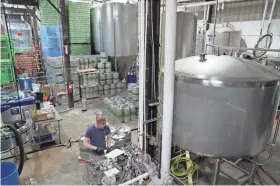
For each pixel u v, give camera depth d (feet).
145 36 8.57
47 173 9.40
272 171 9.87
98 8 21.50
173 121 7.55
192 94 6.53
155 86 9.30
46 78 19.81
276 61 15.94
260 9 21.75
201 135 6.71
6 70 14.99
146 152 9.61
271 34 19.53
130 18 20.52
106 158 8.20
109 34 20.66
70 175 9.29
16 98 11.28
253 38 22.77
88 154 10.05
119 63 21.75
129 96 16.94
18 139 8.75
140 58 8.74
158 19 8.74
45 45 19.22
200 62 7.18
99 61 20.45
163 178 8.17
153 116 9.53
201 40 25.71
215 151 6.71
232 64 6.77
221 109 6.19
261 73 6.48
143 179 8.42
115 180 7.46
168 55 6.66
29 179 8.96
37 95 12.52
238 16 23.88
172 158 9.53
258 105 6.22
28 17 22.09
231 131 6.35
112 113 15.29
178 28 19.60
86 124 14.65
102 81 20.45
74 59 18.76
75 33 20.90
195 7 27.86
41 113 11.06
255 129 6.48
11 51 15.05
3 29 16.31
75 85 18.95
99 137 9.45
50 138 11.64
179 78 6.85
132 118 15.51
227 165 10.28
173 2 6.34
